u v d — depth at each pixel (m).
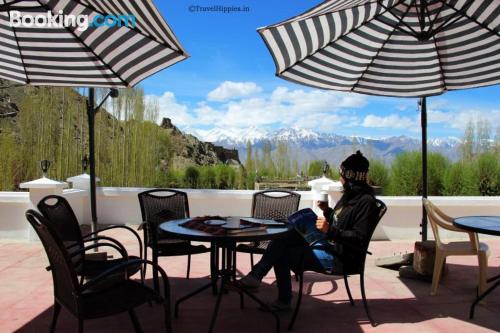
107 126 13.95
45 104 13.59
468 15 4.24
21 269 5.09
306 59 4.48
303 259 3.53
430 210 4.32
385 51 4.87
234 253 4.14
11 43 4.21
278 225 3.48
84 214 8.25
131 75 4.41
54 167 13.42
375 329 3.41
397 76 5.11
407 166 9.82
